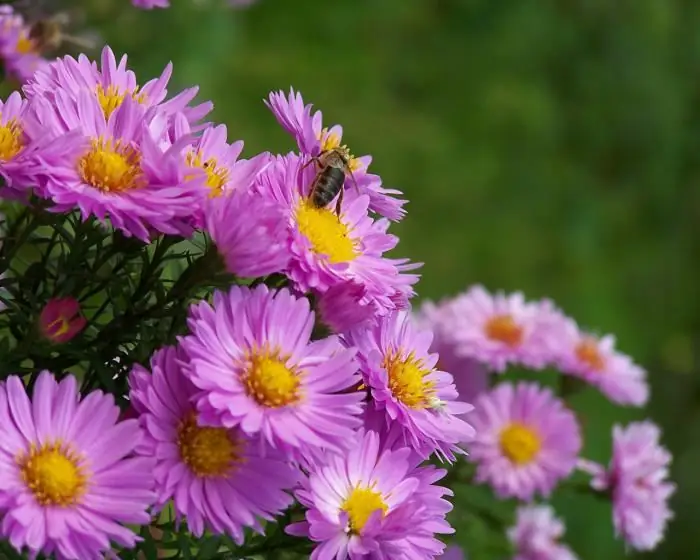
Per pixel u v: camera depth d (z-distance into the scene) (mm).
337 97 2205
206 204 572
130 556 587
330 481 585
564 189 2229
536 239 2111
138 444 559
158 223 567
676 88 2447
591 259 2139
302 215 602
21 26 742
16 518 544
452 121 2281
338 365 580
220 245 574
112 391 580
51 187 567
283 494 568
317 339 589
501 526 805
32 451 556
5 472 553
